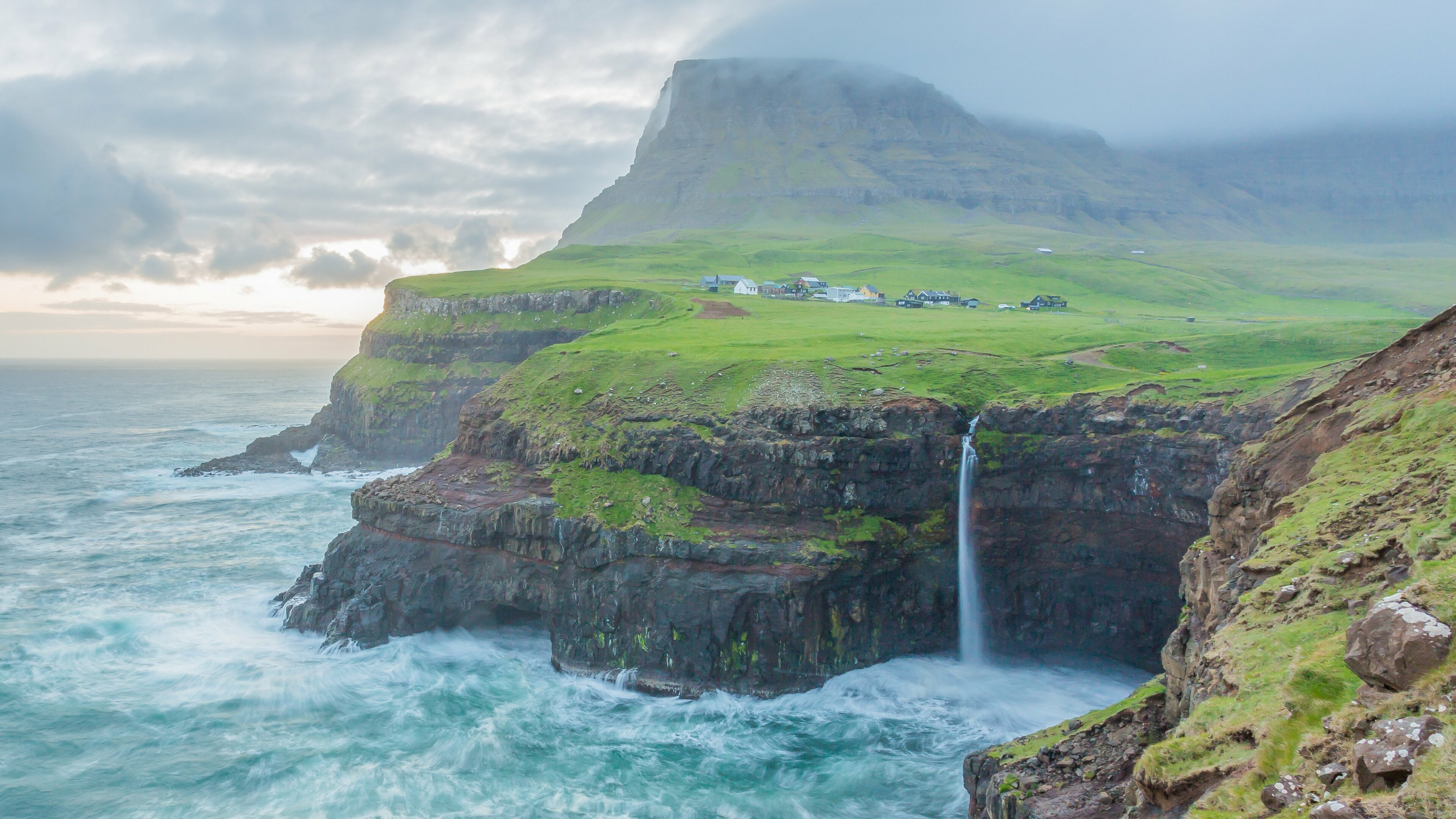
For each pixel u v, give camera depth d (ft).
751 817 167.84
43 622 260.83
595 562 233.55
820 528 236.84
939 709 215.31
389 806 169.07
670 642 225.56
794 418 249.96
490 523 248.73
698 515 241.76
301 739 196.03
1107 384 274.98
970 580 246.27
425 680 228.84
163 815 165.78
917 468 245.86
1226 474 213.46
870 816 168.45
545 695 222.28
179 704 210.79
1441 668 60.54
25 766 181.78
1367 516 91.15
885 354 303.68
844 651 229.86
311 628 255.91
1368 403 114.83
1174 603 227.81
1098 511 238.07
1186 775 71.10
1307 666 72.74
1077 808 101.81
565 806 170.71
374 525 270.46
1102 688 226.99
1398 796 54.03
